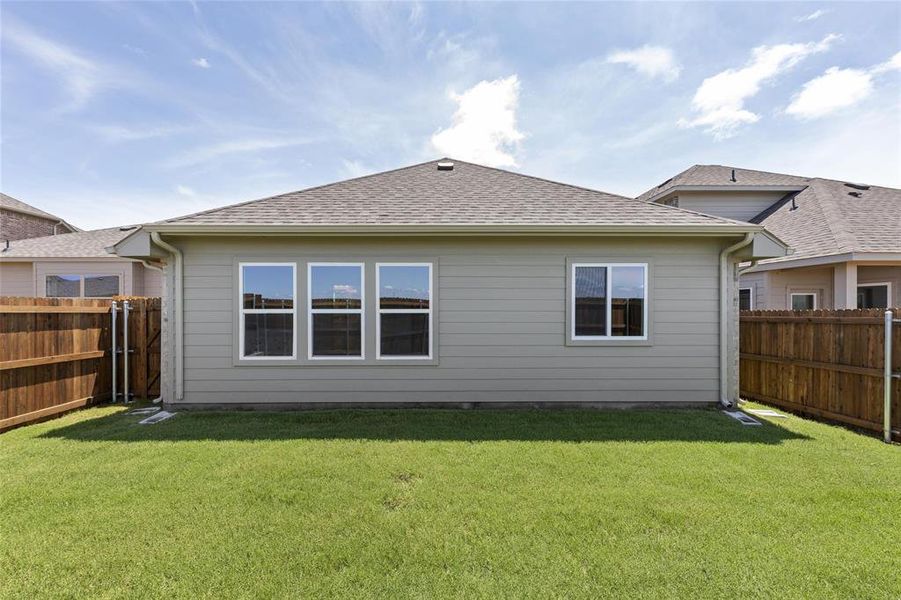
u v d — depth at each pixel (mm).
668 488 3607
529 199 7176
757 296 10922
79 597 2359
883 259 8516
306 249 6445
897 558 2672
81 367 6488
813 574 2525
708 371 6539
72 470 3971
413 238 6484
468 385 6512
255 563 2625
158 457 4312
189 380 6406
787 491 3557
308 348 6445
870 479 3805
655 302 6520
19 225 18484
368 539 2869
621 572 2539
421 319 6516
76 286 13391
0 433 5168
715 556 2688
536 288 6512
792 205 12320
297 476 3854
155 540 2861
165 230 5965
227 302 6410
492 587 2420
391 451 4496
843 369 5500
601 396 6520
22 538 2875
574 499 3412
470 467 4055
